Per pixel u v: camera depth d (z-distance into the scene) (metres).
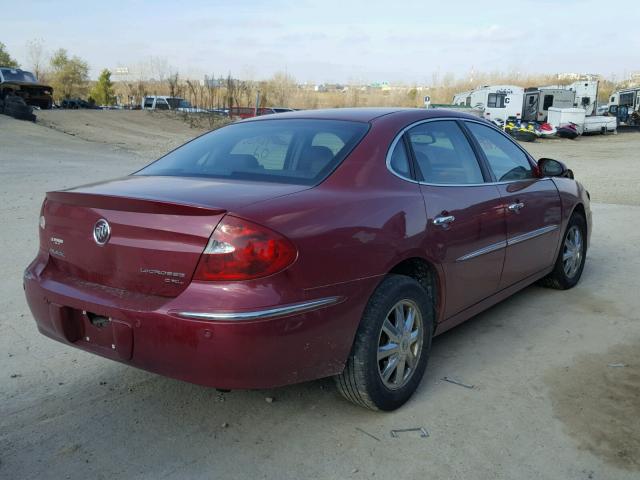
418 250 3.45
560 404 3.50
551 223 5.03
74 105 51.84
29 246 6.91
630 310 5.10
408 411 3.42
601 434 3.18
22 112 28.19
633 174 18.31
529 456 2.99
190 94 55.03
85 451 3.02
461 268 3.87
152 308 2.78
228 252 2.67
